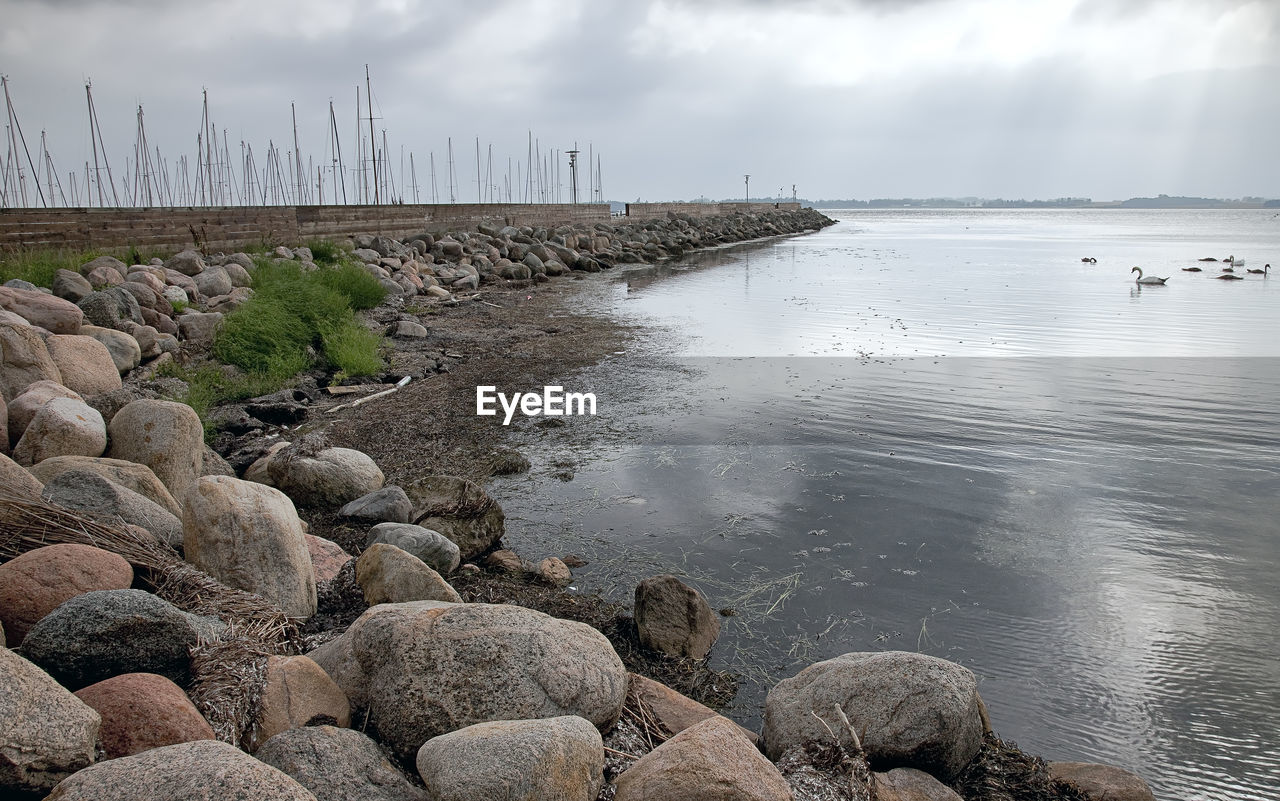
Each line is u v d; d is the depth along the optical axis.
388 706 3.61
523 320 18.30
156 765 2.62
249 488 5.21
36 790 2.67
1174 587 5.98
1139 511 7.34
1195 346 15.38
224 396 10.77
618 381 12.43
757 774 3.34
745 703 4.73
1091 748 4.36
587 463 8.73
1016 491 7.84
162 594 4.35
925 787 3.74
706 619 5.36
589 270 31.02
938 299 22.88
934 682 3.98
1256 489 7.84
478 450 9.13
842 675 4.18
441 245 27.56
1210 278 28.48
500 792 2.92
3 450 6.74
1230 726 4.51
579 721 3.36
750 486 8.04
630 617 5.52
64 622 3.44
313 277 17.12
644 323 18.09
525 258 27.94
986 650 5.23
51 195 27.53
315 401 11.10
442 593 5.04
